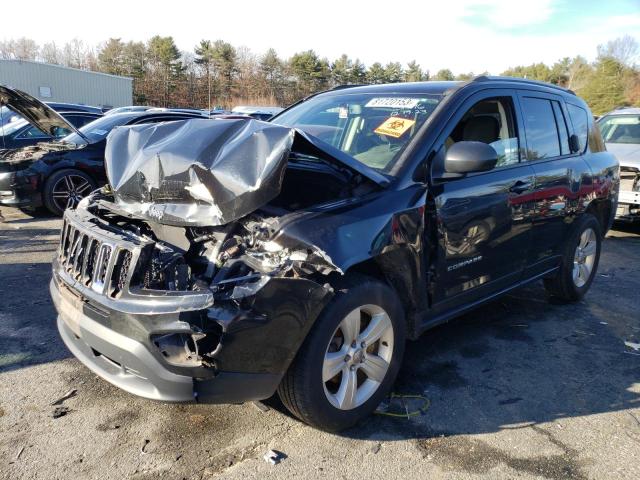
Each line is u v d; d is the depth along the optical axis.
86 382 3.33
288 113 4.39
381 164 3.23
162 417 3.00
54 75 31.00
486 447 2.86
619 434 3.03
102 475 2.52
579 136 4.93
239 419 3.01
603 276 6.18
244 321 2.36
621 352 4.11
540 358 3.95
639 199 7.80
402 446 2.84
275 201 2.95
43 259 5.87
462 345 4.12
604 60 60.56
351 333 2.81
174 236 2.94
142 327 2.34
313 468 2.63
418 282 3.16
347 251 2.60
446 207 3.26
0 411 2.98
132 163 2.99
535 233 4.19
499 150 3.86
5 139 10.37
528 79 4.51
